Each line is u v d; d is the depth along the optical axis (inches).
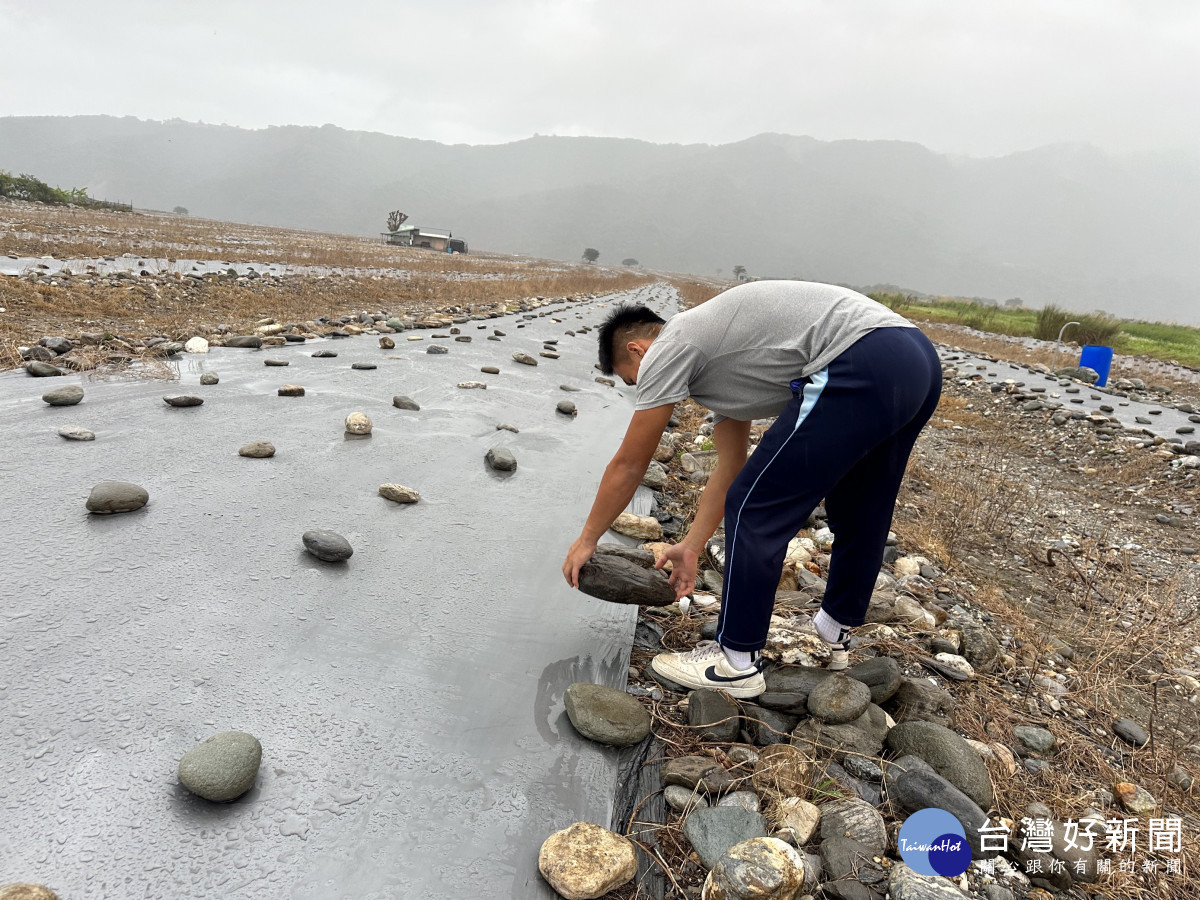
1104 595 150.9
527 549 118.0
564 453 175.2
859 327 68.6
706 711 79.5
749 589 73.6
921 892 57.6
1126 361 679.1
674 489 169.0
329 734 68.7
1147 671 118.0
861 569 82.4
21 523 98.4
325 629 86.0
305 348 255.1
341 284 501.7
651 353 74.7
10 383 162.9
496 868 57.7
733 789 70.4
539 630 94.7
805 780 71.4
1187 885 69.1
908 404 67.9
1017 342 808.9
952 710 88.1
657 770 73.0
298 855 55.3
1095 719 99.6
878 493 78.5
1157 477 257.3
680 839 64.5
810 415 68.5
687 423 261.1
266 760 63.9
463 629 91.7
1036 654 114.3
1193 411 394.3
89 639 76.0
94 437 135.3
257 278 448.8
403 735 70.6
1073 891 66.2
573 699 77.2
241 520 110.6
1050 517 211.2
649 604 90.4
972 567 156.7
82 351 194.7
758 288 75.0
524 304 576.1
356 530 114.4
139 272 402.6
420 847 58.2
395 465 146.5
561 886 55.2
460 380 237.3
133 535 100.3
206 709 68.7
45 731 62.4
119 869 51.3
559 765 70.7
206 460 132.4
